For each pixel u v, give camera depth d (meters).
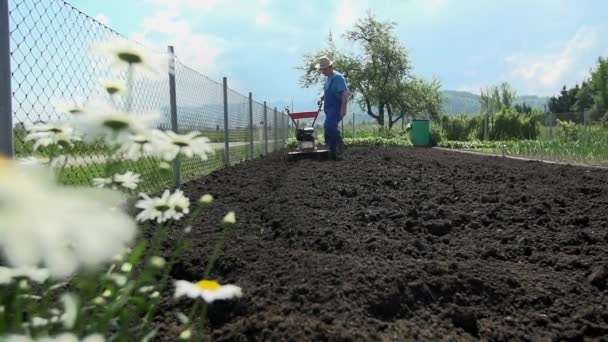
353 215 5.18
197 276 3.21
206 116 8.82
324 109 12.14
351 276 2.99
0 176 0.96
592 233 4.71
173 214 1.90
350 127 35.62
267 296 2.78
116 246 1.09
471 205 6.02
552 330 2.79
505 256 4.04
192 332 2.49
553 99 66.94
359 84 35.47
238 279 3.11
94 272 1.75
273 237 4.27
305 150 12.28
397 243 4.11
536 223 5.18
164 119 6.46
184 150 1.71
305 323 2.43
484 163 11.80
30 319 1.65
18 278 1.56
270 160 12.33
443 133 27.39
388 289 2.91
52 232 0.97
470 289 3.14
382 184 7.69
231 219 1.77
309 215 4.96
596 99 54.03
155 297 1.88
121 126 1.49
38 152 2.63
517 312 2.98
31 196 0.97
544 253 4.13
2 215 0.93
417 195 6.64
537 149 15.67
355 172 8.95
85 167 2.96
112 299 1.92
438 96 37.81
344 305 2.67
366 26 35.94
